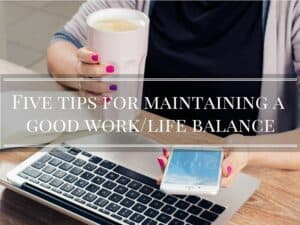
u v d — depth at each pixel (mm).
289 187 1009
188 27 1406
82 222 938
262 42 1361
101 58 1085
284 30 1333
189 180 899
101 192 940
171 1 1411
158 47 1432
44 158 1014
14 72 1296
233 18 1369
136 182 962
